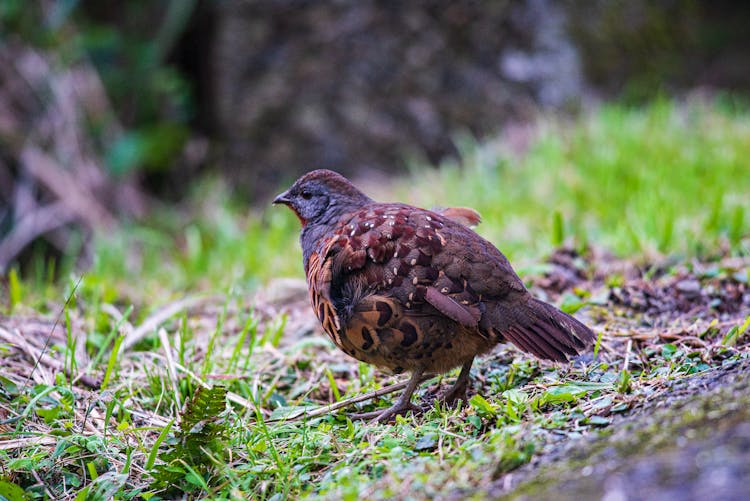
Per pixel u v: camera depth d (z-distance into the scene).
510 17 16.20
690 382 5.91
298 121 16.25
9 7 15.00
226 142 16.53
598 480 4.36
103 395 7.21
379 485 5.14
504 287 6.39
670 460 4.27
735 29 20.61
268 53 16.31
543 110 16.14
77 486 6.07
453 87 16.25
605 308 8.23
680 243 9.75
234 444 6.23
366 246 6.54
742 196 11.13
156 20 17.17
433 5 16.14
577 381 6.50
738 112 15.48
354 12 16.17
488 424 6.02
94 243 13.62
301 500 5.25
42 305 9.84
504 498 4.55
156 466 5.88
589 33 16.78
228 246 12.59
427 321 6.40
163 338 7.56
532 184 12.91
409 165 16.02
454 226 6.76
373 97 16.22
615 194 11.98
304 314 9.46
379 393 6.90
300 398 7.47
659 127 14.40
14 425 6.65
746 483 3.78
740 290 8.20
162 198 16.25
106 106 15.92
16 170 14.68
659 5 18.14
